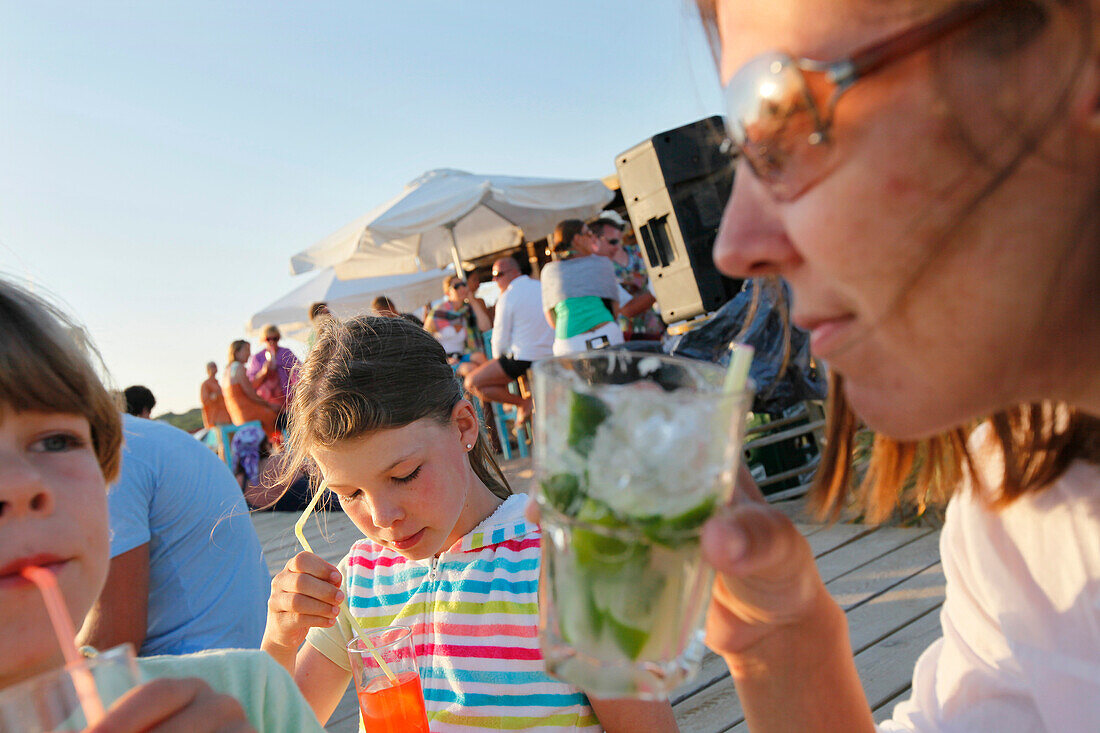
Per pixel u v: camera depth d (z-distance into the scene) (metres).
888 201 0.63
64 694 0.71
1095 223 0.61
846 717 0.99
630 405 0.71
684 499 0.71
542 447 0.77
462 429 1.86
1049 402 0.99
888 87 0.61
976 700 1.13
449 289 9.12
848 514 3.96
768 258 0.71
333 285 12.80
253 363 9.31
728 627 0.98
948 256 0.63
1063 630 1.00
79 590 0.97
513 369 7.32
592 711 1.65
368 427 1.60
